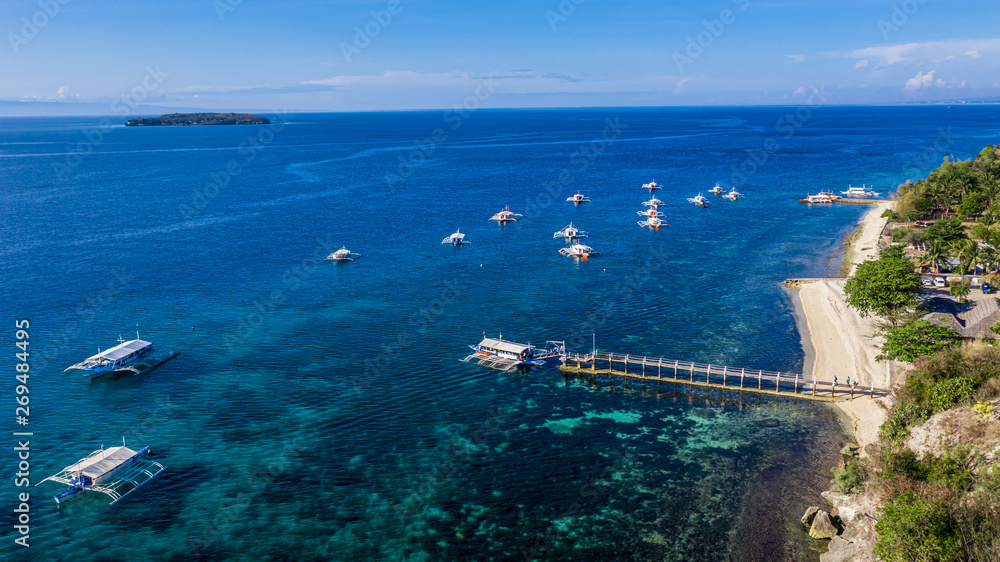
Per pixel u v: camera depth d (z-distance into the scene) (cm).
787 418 7662
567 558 5378
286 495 6219
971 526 4381
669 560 5334
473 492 6272
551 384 8681
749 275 13488
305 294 12344
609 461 6812
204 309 11444
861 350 9106
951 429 5878
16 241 16162
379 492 6272
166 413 7781
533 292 12494
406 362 9294
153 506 6038
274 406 7975
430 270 14100
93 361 8881
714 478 6462
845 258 14500
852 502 5678
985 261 11588
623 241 16862
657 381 8738
